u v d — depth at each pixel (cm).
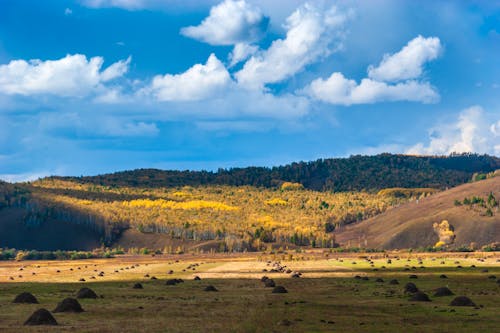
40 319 5216
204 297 8156
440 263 19512
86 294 8044
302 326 5066
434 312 6072
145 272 16750
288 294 8556
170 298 8006
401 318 5622
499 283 10306
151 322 5338
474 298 7488
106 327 4991
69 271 18488
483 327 4991
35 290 9912
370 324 5209
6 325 5144
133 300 7712
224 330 4803
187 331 4744
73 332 4694
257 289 9700
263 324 5181
